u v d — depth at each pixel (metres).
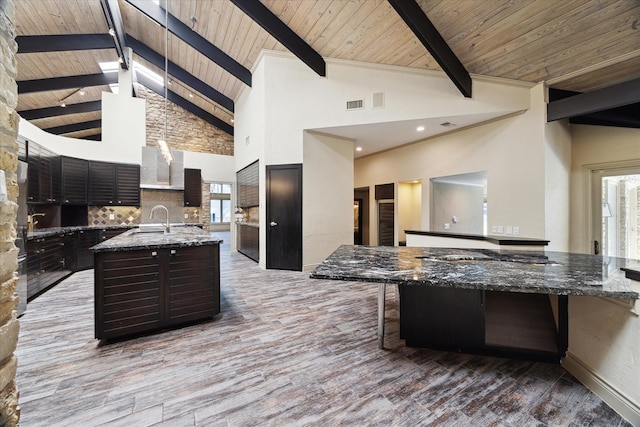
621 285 1.52
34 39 4.88
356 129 4.87
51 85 6.21
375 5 3.33
